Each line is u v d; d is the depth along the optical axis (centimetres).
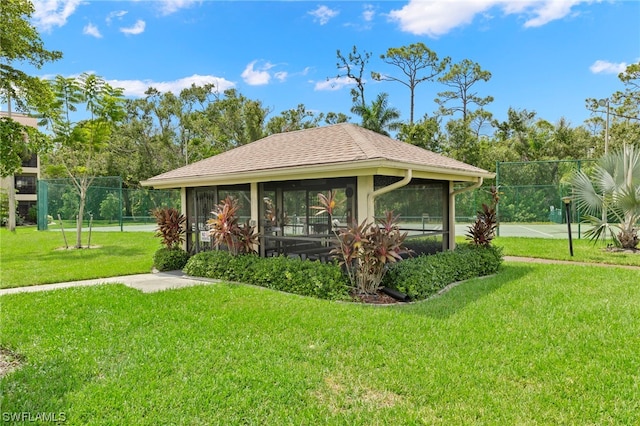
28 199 3303
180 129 3684
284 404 311
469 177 918
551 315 516
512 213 2448
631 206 1112
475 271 812
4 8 806
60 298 631
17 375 358
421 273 648
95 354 404
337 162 654
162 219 1003
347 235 656
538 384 337
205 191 980
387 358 390
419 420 288
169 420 288
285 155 821
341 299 627
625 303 571
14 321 511
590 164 2453
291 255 850
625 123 3012
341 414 296
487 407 303
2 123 681
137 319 518
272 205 871
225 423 286
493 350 405
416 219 830
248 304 589
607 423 280
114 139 3431
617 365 368
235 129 3300
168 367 372
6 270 934
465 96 3853
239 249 839
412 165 666
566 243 1337
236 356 397
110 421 286
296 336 453
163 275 895
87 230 2200
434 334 452
